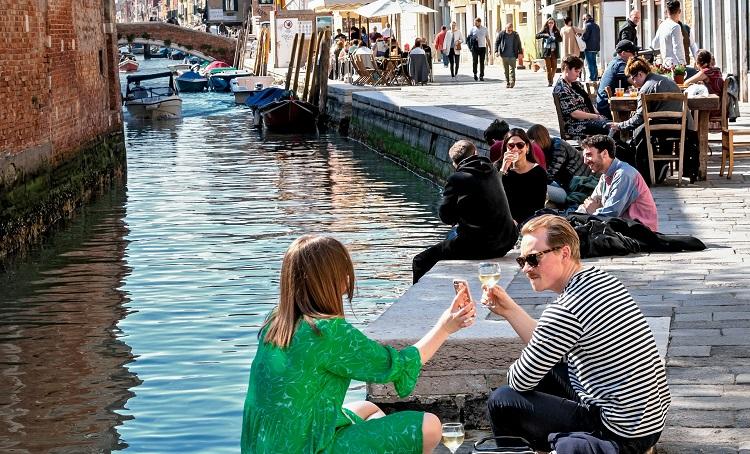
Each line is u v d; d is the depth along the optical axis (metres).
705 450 6.50
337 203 23.72
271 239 19.52
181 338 13.20
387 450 5.48
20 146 20.19
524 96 34.59
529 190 12.52
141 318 14.20
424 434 5.53
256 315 14.17
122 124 30.97
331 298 5.40
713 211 13.92
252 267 17.16
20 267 17.91
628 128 16.31
